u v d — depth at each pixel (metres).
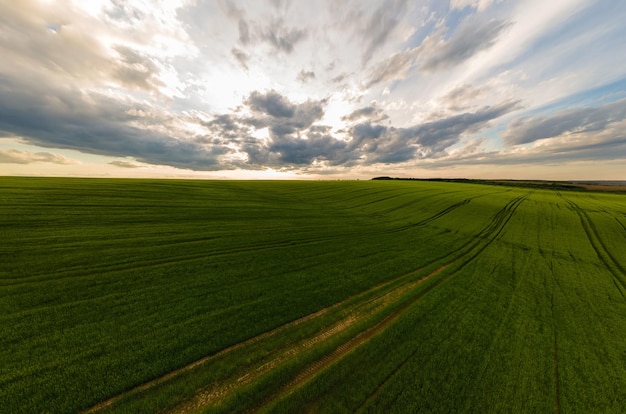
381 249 19.14
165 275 12.02
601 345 9.16
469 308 11.17
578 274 16.55
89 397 5.68
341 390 6.28
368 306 10.79
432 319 10.02
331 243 19.75
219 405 5.67
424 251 19.45
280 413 5.58
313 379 6.52
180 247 15.87
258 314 9.44
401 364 7.36
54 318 8.30
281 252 16.72
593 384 7.20
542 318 10.82
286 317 9.38
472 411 6.00
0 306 8.67
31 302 9.03
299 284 12.32
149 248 15.17
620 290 14.42
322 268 14.59
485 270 16.30
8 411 5.32
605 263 19.20
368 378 6.72
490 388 6.72
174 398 5.80
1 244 13.66
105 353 6.95
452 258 18.27
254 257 15.37
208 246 16.53
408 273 14.91
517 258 19.23
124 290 10.39
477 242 23.36
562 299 12.84
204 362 6.93
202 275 12.38
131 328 8.07
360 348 7.93
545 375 7.41
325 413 5.68
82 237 15.84
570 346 8.96
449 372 7.17
